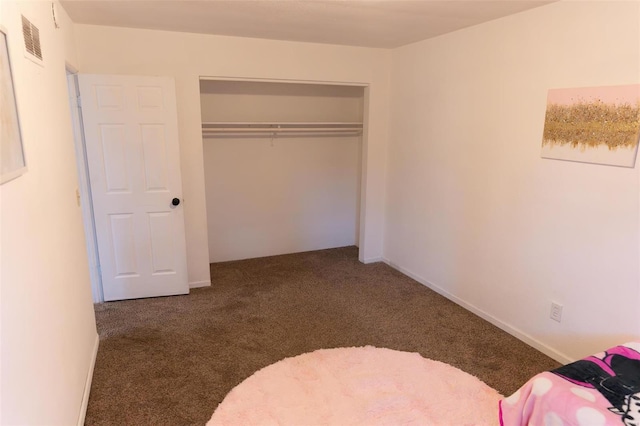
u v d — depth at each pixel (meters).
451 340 2.91
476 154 3.14
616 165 2.19
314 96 4.61
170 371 2.52
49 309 1.64
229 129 4.14
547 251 2.64
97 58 3.15
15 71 1.42
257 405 2.22
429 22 2.95
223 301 3.54
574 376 1.76
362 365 2.60
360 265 4.45
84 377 2.24
